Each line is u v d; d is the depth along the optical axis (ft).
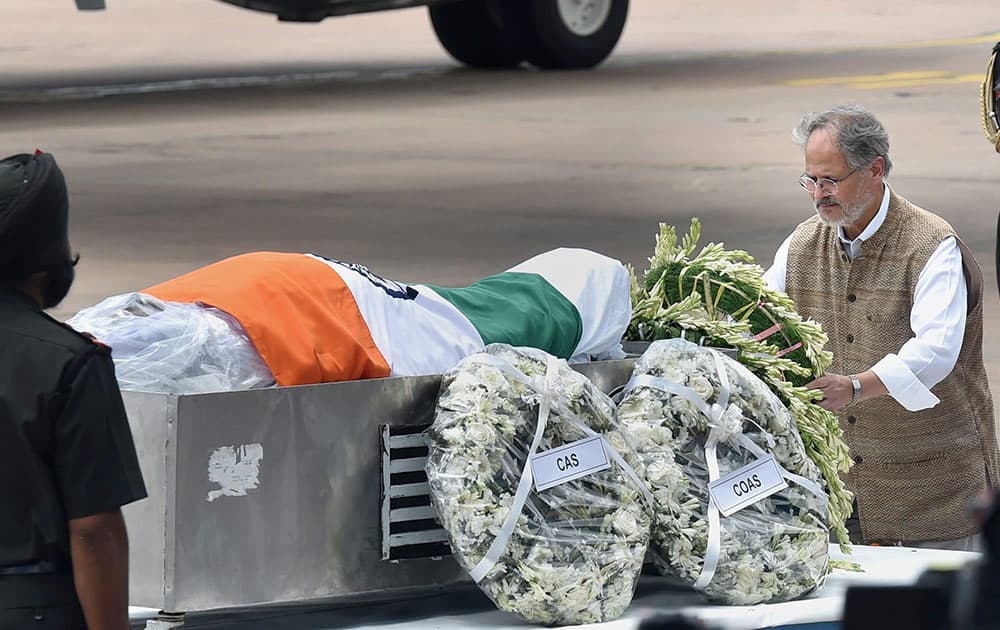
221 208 137.59
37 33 350.84
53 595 25.29
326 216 132.98
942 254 43.29
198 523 29.81
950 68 240.12
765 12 357.00
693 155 164.35
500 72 249.55
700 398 33.76
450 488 31.01
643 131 182.19
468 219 130.31
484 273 107.96
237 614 33.47
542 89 224.12
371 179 154.20
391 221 130.00
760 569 33.04
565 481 31.58
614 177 151.74
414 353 33.47
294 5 211.61
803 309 46.11
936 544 45.03
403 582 32.32
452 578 32.91
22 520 25.08
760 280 39.22
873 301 44.42
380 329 33.24
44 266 25.54
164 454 29.55
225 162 166.71
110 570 25.00
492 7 246.68
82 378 24.75
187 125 196.65
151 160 168.45
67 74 270.05
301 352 31.78
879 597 13.41
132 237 123.13
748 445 33.88
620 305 37.22
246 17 367.86
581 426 32.09
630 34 319.47
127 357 31.04
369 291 33.55
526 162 162.91
